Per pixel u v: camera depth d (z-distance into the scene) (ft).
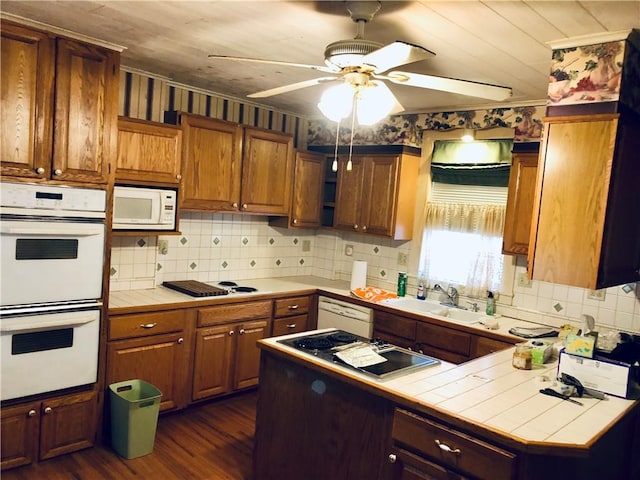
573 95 7.66
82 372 9.62
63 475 9.08
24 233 8.54
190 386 11.80
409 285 14.26
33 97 8.59
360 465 7.24
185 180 11.96
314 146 16.07
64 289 9.20
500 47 8.14
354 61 6.55
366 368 7.38
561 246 7.75
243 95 13.56
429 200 13.92
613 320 10.71
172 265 13.12
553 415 6.15
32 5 7.76
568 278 7.70
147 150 10.96
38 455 9.32
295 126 15.98
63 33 8.86
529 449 5.34
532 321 11.91
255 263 15.11
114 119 9.68
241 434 11.18
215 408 12.41
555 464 5.98
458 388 6.89
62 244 9.07
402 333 12.26
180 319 11.34
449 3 6.55
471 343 11.02
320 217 15.64
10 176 8.43
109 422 10.36
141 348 10.72
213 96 13.48
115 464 9.59
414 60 6.02
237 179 13.12
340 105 7.17
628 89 7.47
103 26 8.58
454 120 13.21
